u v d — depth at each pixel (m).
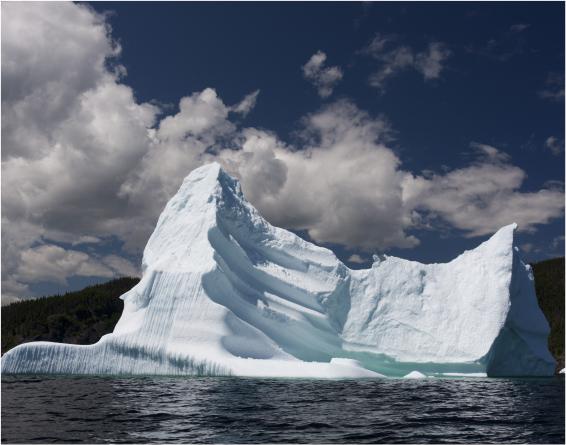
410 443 20.52
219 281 52.19
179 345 48.28
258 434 21.59
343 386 40.75
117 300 125.12
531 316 60.50
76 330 110.06
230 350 48.81
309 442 20.28
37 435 21.42
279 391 36.00
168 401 30.70
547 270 136.38
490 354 55.31
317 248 62.72
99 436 21.19
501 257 58.19
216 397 32.44
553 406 31.27
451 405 31.12
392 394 36.06
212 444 19.80
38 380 43.00
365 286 62.06
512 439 21.70
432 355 57.09
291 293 58.34
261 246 61.34
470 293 58.41
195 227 57.00
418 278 61.53
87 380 43.06
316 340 57.41
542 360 59.91
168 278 51.78
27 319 112.12
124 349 48.75
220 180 61.59
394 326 59.53
